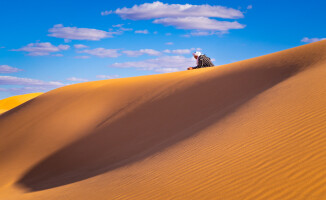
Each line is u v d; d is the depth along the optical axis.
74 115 21.30
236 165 5.64
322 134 5.67
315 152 5.01
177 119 15.47
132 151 13.65
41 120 22.00
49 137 19.25
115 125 17.75
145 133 15.41
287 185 4.26
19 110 25.92
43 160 16.53
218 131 8.81
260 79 16.20
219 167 5.87
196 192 5.03
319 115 6.84
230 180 5.06
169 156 8.28
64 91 26.88
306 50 17.98
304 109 7.68
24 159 17.27
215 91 17.02
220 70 21.00
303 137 5.85
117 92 23.25
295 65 16.09
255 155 5.81
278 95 10.10
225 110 12.27
